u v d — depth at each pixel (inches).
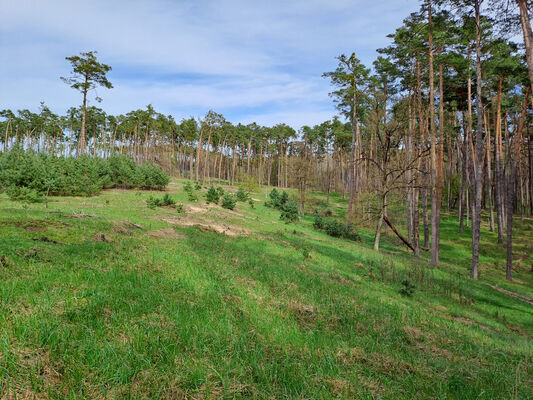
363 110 1336.1
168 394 124.6
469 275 830.5
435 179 918.4
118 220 566.3
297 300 306.8
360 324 270.5
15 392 109.5
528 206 2060.8
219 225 794.8
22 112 2903.5
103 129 3115.2
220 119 2650.1
